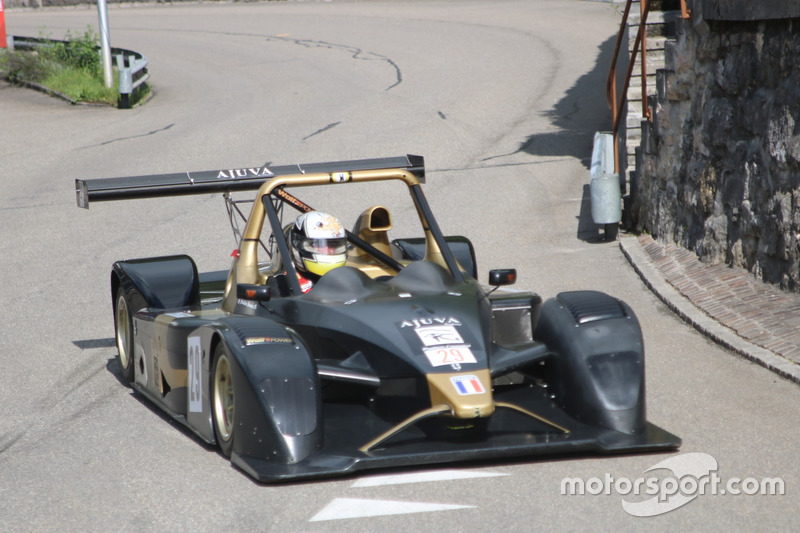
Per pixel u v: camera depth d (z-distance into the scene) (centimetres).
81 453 1072
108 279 2078
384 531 821
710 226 1836
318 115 4291
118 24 8512
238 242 1411
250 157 3462
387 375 995
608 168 2280
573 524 825
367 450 947
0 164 3606
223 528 841
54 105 5050
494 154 3353
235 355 973
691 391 1225
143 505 903
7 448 1101
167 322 1190
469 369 970
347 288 1103
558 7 8094
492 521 835
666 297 1706
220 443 1038
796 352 1324
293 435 941
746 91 1688
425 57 5975
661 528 813
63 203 2930
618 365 1028
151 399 1260
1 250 2406
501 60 5666
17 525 869
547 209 2597
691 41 1902
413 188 1288
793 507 852
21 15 9556
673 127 2020
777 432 1058
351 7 9075
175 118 4475
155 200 2948
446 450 947
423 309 1047
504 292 1290
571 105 4219
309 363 978
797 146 1505
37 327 1719
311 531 827
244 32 7694
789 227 1546
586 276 1933
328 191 2919
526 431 1023
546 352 1082
